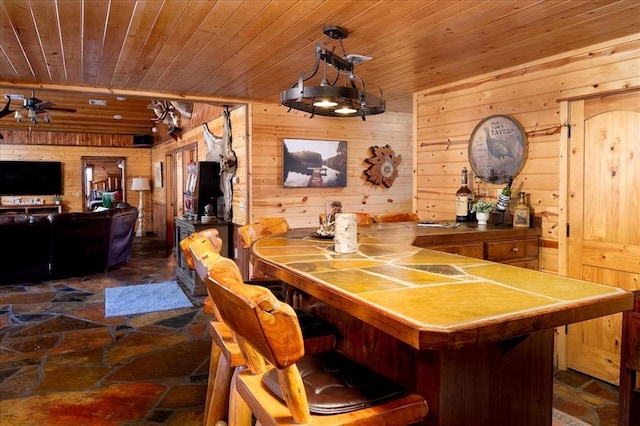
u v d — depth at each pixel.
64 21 2.70
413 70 3.91
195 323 4.30
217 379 1.89
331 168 5.72
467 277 1.50
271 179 5.37
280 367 1.00
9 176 10.18
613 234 3.14
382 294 1.27
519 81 3.74
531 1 2.43
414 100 4.88
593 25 2.81
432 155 4.68
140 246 9.47
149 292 5.50
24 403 2.70
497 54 3.43
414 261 1.80
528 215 3.56
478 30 2.89
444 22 2.75
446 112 4.48
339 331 1.82
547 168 3.54
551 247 3.52
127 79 4.17
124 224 7.23
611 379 3.10
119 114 9.30
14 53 3.32
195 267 1.56
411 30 2.88
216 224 5.61
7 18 2.65
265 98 5.10
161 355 3.48
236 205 5.68
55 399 2.75
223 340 1.69
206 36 2.98
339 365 1.45
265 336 0.97
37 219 6.05
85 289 5.68
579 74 3.30
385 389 1.30
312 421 1.14
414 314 1.08
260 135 5.29
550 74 3.50
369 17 2.67
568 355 3.37
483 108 4.08
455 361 1.29
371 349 1.62
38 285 5.91
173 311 4.70
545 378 1.52
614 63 3.09
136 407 2.66
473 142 4.16
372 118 5.98
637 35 2.96
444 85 4.48
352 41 3.10
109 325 4.23
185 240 1.69
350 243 2.01
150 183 11.55
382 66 3.77
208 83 4.33
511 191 3.81
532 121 3.65
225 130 5.83
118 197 11.63
